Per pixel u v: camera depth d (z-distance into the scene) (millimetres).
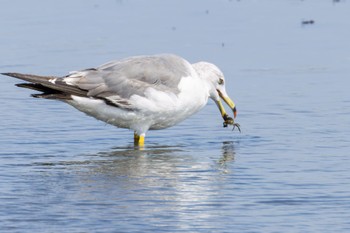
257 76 21344
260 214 11820
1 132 16719
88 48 24516
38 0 32500
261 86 20359
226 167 14320
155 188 13070
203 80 16562
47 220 11555
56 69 22031
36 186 13148
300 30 26828
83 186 13172
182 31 26812
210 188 13070
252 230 11195
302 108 18344
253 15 29359
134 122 15812
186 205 12219
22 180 13492
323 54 23641
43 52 24125
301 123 17203
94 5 31641
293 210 11977
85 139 16391
